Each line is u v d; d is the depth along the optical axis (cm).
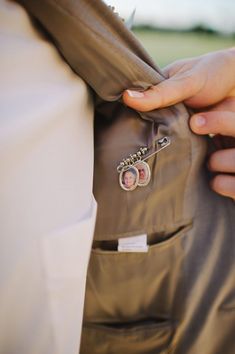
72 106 33
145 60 37
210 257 39
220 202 41
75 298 31
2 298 27
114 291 41
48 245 29
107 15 34
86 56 33
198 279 39
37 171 29
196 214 39
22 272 28
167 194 38
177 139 37
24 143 28
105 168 38
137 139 37
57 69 33
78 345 32
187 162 38
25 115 28
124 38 35
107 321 43
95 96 37
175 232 39
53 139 31
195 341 40
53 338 30
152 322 42
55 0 31
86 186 34
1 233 27
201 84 40
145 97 35
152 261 39
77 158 33
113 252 39
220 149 43
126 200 38
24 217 28
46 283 29
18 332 29
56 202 30
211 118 39
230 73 42
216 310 40
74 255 31
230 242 40
